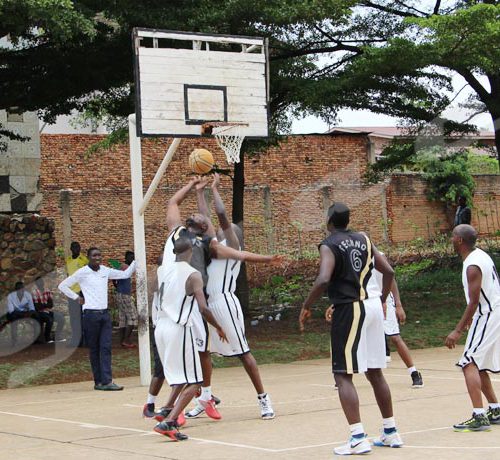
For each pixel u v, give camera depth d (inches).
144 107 444.5
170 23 546.6
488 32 606.9
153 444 280.2
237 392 417.4
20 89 625.6
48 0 460.4
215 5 563.8
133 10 542.3
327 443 271.4
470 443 261.3
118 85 641.0
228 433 296.8
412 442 266.5
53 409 386.3
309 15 579.8
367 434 284.7
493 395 295.3
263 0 557.0
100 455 263.7
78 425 331.6
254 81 469.7
